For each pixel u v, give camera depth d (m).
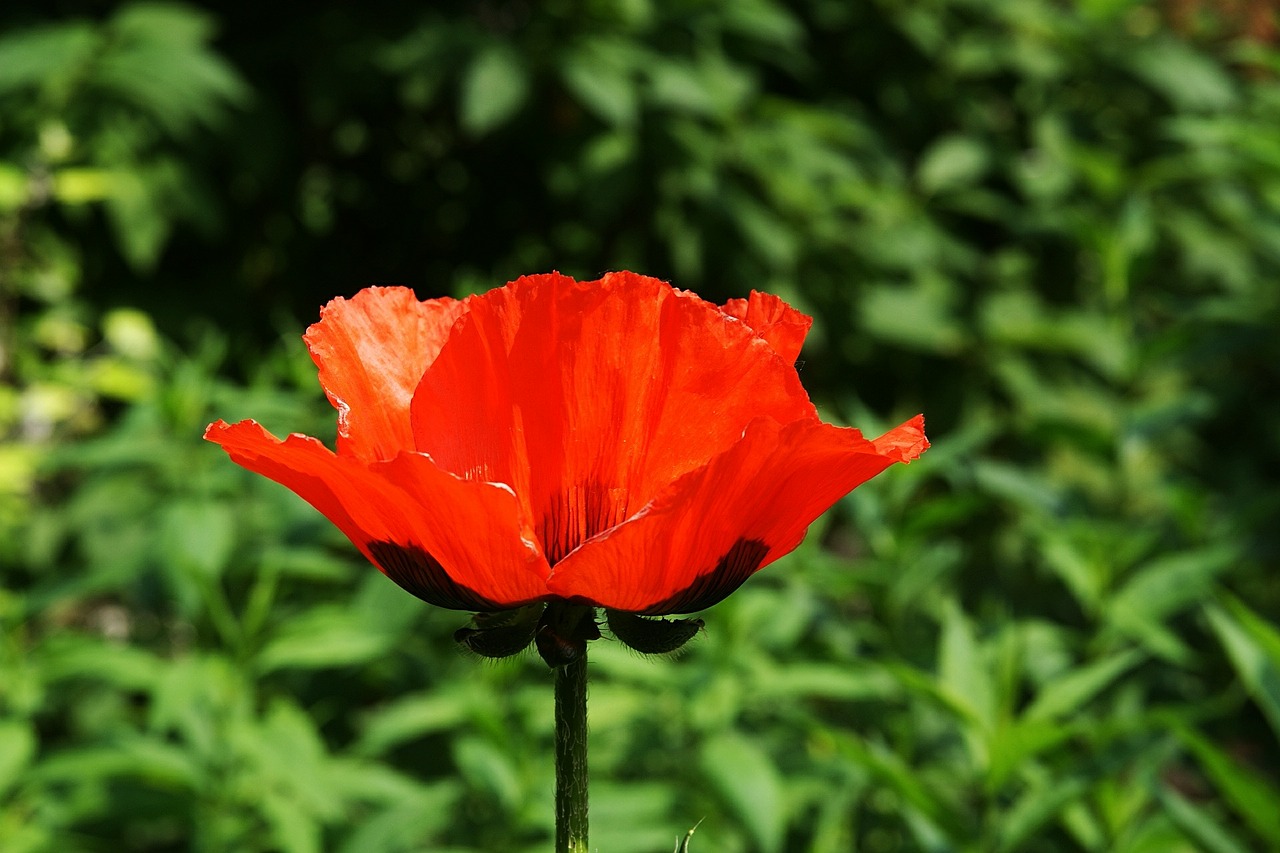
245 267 5.22
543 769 2.91
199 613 3.07
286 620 3.29
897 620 3.13
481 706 2.74
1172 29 5.96
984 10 5.52
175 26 4.56
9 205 4.29
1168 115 5.55
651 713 3.06
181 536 3.09
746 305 1.37
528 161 5.26
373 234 5.55
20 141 4.37
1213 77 5.34
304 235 5.36
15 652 2.99
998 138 5.48
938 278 5.30
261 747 2.73
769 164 4.88
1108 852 2.50
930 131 5.72
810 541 3.12
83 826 3.06
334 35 4.96
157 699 2.87
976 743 2.34
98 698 3.96
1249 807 2.06
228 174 5.14
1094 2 5.47
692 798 2.94
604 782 3.00
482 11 5.24
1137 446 3.51
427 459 1.06
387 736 2.84
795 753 3.10
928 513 3.05
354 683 3.75
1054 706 2.32
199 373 3.47
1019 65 5.42
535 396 1.22
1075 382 5.20
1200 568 2.95
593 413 1.23
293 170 5.23
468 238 5.48
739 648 2.89
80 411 4.71
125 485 3.98
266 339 5.07
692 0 4.86
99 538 3.88
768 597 3.00
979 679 2.43
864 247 5.03
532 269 5.32
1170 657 2.87
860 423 3.03
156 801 2.81
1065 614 4.70
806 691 2.88
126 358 4.35
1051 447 4.77
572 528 1.24
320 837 3.06
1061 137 5.25
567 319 1.21
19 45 4.32
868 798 3.18
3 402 4.06
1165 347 3.54
